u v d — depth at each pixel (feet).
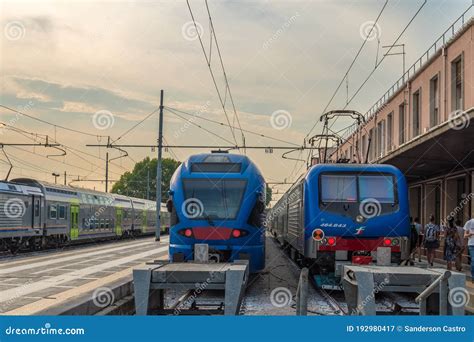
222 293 39.81
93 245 109.09
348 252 38.63
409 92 73.15
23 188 81.76
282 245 86.33
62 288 37.22
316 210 39.19
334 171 39.93
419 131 69.41
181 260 36.94
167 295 38.65
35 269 51.44
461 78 54.60
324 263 38.78
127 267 53.47
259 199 39.83
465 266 57.21
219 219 38.29
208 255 35.60
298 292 25.18
